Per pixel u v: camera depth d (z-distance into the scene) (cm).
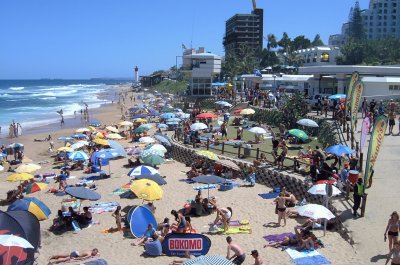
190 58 6188
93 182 2705
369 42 13300
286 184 2311
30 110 8669
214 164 2766
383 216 1688
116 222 1898
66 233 1880
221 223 1888
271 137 3512
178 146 3344
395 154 2425
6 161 3516
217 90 6719
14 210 1666
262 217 1962
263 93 5034
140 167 2353
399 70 4259
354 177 1875
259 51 13900
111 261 1577
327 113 3669
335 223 1734
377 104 3578
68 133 5372
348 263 1426
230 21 17388
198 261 1033
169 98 9019
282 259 1498
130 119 6581
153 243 1614
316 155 2234
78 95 14588
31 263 1366
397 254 1288
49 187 2642
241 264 1465
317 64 10431
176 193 2405
